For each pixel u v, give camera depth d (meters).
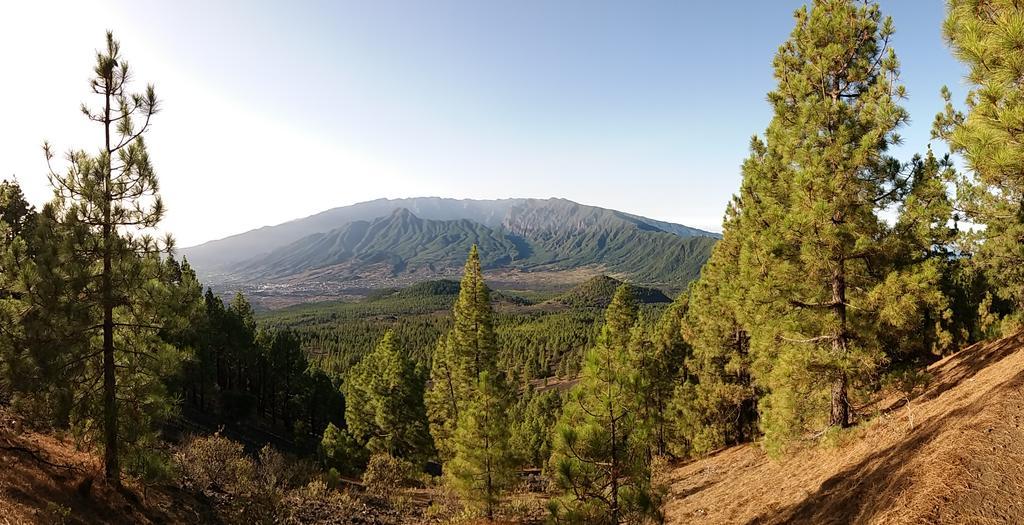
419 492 29.16
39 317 11.39
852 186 12.46
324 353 138.88
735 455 23.09
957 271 21.27
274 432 49.06
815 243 12.48
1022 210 11.95
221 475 20.27
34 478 11.45
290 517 17.41
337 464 35.53
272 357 53.88
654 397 30.25
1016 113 7.00
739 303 15.24
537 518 20.88
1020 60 6.82
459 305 36.22
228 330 49.31
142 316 13.15
